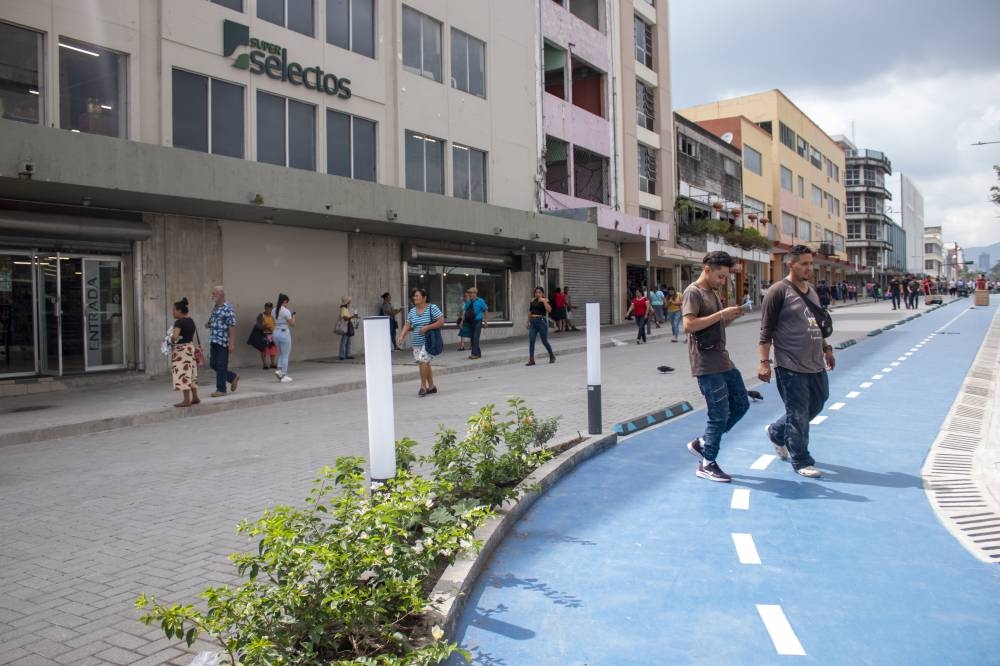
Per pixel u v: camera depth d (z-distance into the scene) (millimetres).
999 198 16922
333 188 17109
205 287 17000
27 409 11672
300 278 19375
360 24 20703
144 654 3531
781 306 6434
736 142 49281
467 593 4074
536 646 3541
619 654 3445
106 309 15375
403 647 3207
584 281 32438
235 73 17156
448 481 5039
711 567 4480
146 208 15414
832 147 75500
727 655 3414
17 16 13633
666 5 38906
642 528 5230
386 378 4531
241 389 13609
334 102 19703
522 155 27359
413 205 19422
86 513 6094
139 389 14055
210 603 3125
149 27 15641
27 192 13203
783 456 6984
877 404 10289
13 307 14031
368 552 3266
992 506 5508
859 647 3457
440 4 23484
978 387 11656
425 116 22797
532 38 28156
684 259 37375
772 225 51688
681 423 9305
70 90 14492
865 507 5586
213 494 6582
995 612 3795
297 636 3041
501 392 12719
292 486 6793
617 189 33594
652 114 37875
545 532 5199
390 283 22109
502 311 27203
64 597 4277
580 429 8641
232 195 14891
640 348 21125
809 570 4398
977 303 45375
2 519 5977
